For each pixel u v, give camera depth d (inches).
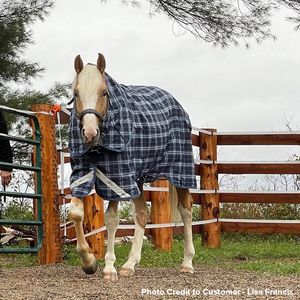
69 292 247.0
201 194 449.4
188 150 311.7
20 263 348.5
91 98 265.0
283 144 450.3
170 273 308.8
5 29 618.2
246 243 471.8
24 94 622.5
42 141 336.2
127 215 522.9
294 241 480.4
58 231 339.0
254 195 454.0
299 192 449.1
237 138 453.1
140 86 310.2
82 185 270.7
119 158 272.2
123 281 277.4
